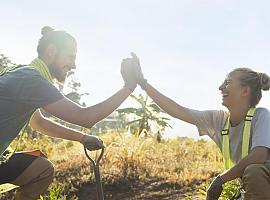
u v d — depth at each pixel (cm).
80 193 875
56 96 313
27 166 343
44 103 310
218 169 982
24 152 351
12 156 344
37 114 373
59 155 1095
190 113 372
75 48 339
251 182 313
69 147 1219
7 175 341
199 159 1176
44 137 1355
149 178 941
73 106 317
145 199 845
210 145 1487
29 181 347
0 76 318
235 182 511
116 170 952
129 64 347
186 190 875
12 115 307
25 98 307
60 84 344
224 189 508
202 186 883
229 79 351
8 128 308
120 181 912
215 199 328
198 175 949
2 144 310
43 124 373
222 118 366
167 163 1070
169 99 374
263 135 325
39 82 311
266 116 334
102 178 917
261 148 321
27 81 309
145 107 1738
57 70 335
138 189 893
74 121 315
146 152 1122
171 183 911
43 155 357
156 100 370
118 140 1173
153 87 365
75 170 958
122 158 987
